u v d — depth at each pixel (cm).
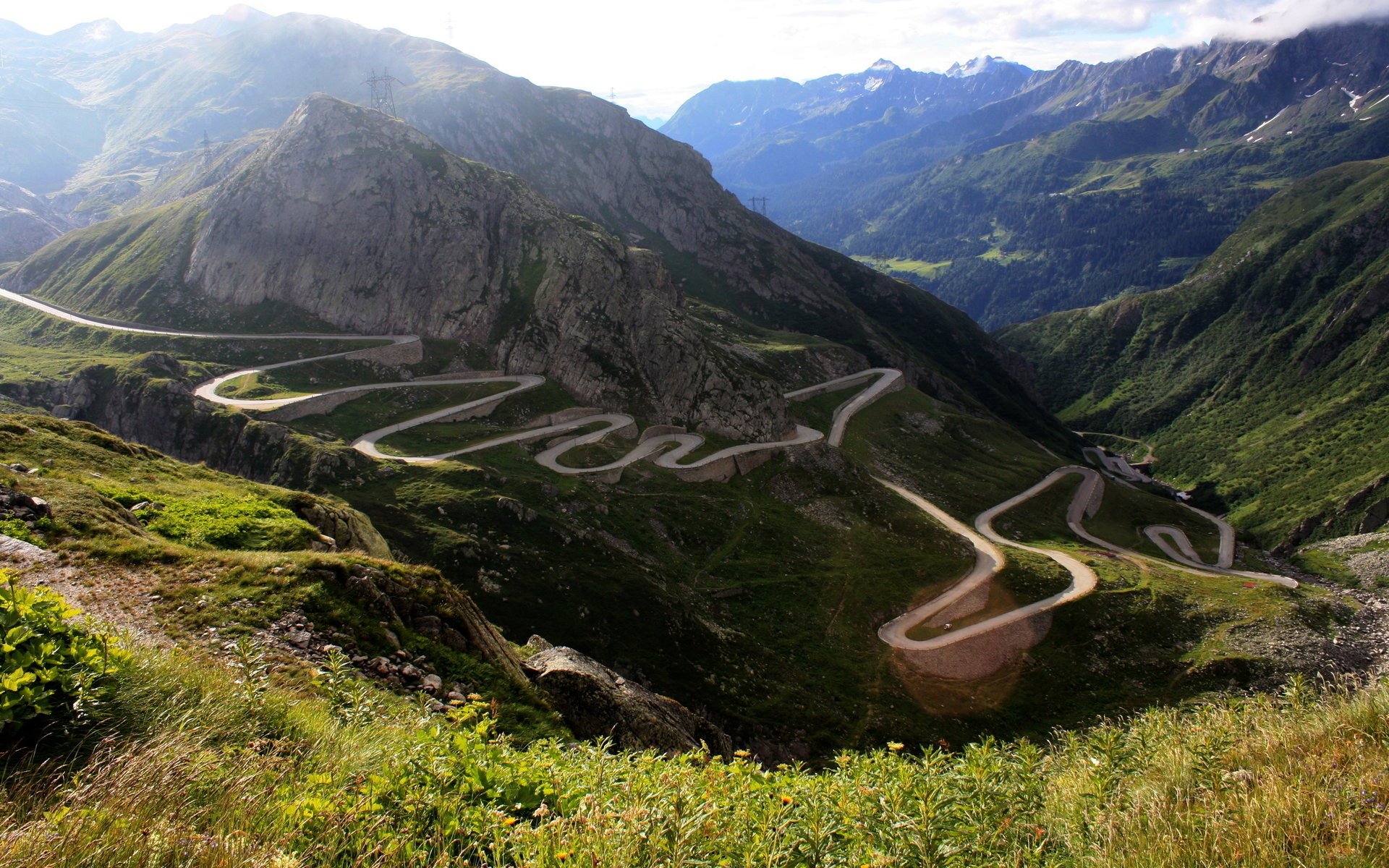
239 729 1248
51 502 2461
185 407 12056
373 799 1013
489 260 16688
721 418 13950
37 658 1095
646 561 9675
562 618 7731
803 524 11606
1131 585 10619
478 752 1216
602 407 14312
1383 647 9775
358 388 13338
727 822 1082
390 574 2412
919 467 15638
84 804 921
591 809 1038
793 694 7894
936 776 1298
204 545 2780
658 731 2586
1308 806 1017
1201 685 8825
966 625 9488
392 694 1917
